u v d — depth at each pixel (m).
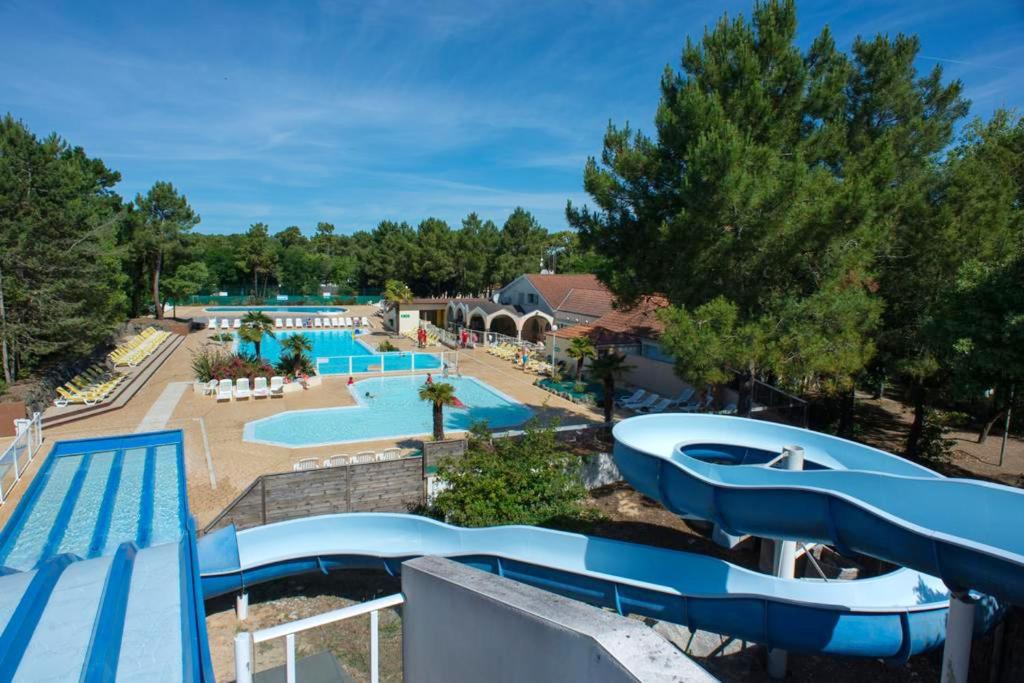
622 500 17.66
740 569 10.90
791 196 15.30
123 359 35.28
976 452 22.50
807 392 27.14
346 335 55.97
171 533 14.53
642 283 18.67
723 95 18.25
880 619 9.18
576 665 2.72
